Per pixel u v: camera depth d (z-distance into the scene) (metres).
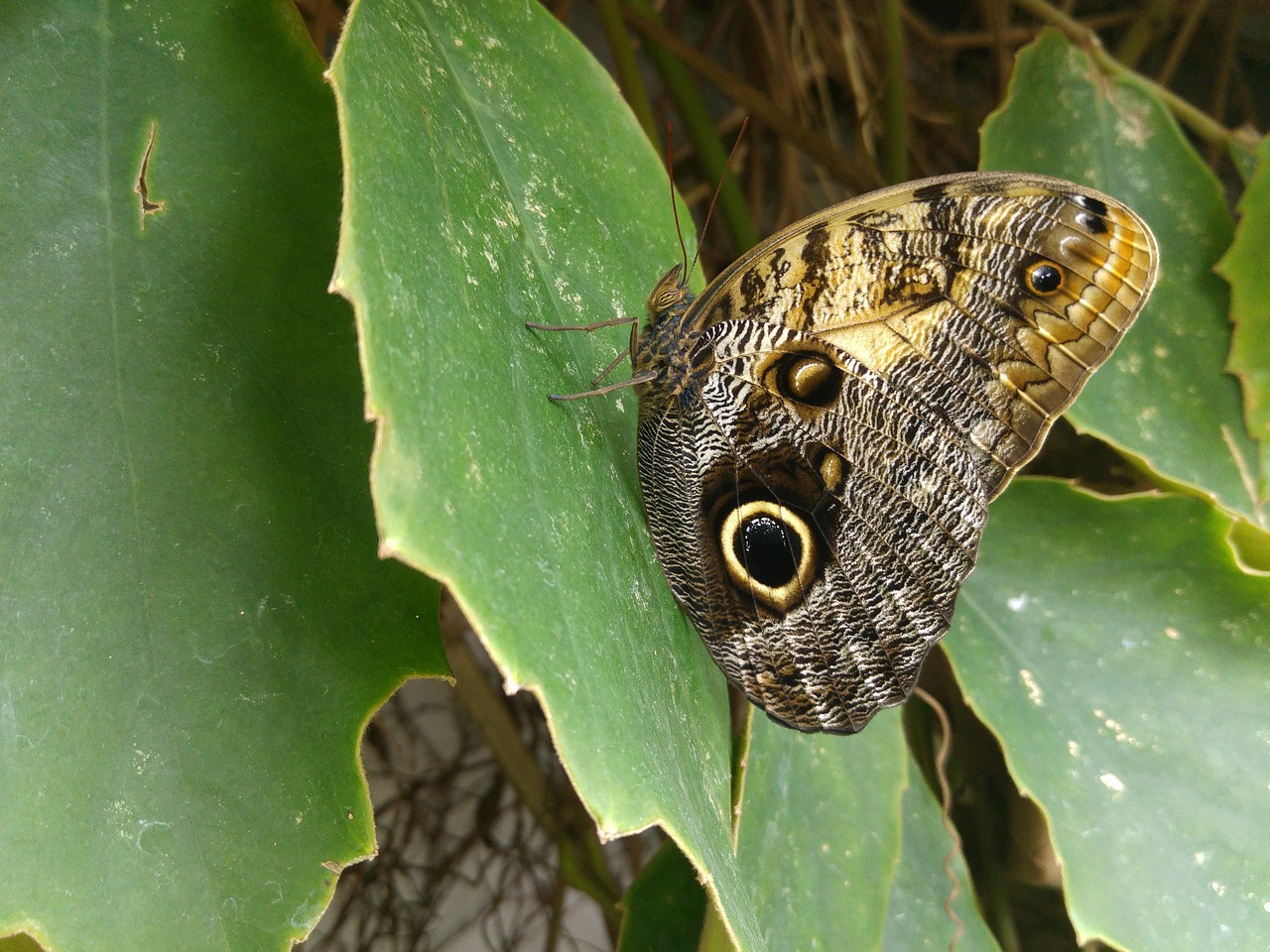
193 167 0.30
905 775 0.37
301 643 0.29
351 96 0.27
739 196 0.47
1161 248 0.38
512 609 0.27
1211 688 0.37
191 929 0.28
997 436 0.34
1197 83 0.55
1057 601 0.38
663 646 0.31
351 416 0.29
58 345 0.29
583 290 0.32
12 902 0.28
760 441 0.33
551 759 0.56
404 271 0.27
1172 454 0.37
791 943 0.35
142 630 0.29
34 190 0.29
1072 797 0.36
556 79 0.33
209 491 0.29
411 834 0.58
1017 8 0.54
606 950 0.64
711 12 0.55
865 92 0.48
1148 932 0.35
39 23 0.30
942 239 0.33
